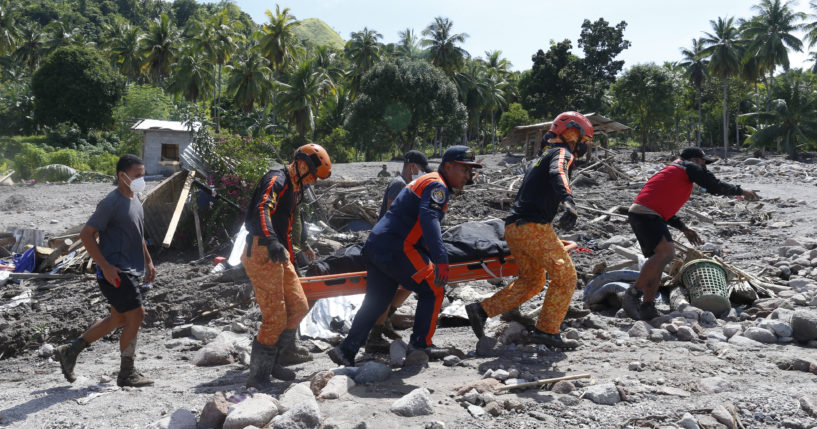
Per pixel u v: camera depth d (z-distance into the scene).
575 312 5.43
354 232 11.09
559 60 74.81
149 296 7.18
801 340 4.54
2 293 8.20
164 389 4.15
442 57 75.25
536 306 6.03
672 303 5.60
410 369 4.17
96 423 3.48
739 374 3.82
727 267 6.02
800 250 8.25
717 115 76.81
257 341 4.01
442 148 67.56
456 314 5.70
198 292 7.21
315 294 4.82
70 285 8.29
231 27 64.56
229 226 10.05
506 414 3.25
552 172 4.03
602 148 33.97
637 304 5.43
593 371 3.94
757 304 5.64
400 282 4.14
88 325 6.55
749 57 65.75
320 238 9.84
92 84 68.69
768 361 4.08
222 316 6.66
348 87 77.31
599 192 16.81
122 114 55.09
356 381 3.88
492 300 4.57
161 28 72.94
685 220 12.14
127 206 4.08
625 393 3.44
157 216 9.91
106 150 61.81
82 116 68.81
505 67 93.75
